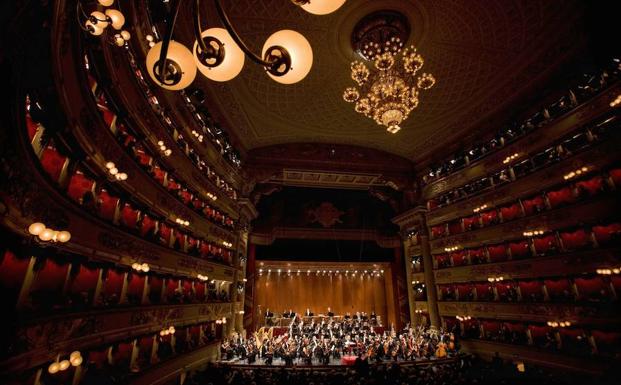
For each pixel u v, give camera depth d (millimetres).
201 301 16562
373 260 29141
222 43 4188
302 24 14461
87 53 8180
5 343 5781
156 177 12953
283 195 29359
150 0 11203
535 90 17375
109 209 10070
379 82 15133
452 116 21016
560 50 15008
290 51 4051
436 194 24391
